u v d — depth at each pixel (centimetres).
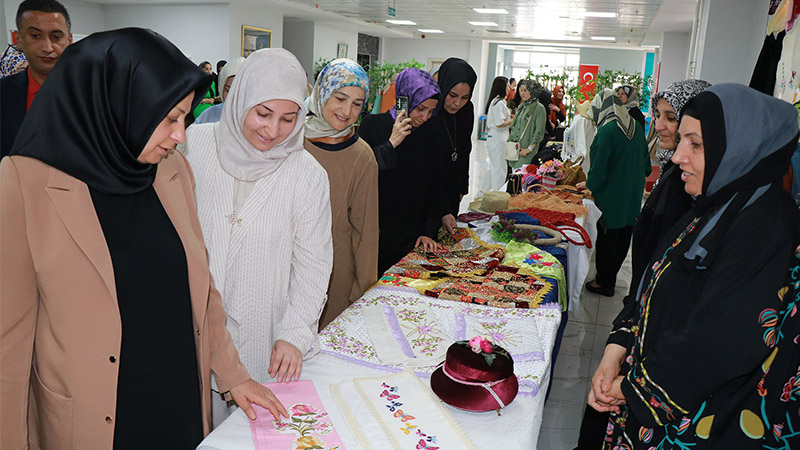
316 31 1595
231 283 167
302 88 163
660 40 1522
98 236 115
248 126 158
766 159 125
